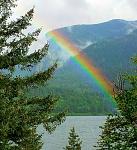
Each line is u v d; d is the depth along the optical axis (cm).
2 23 1539
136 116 1720
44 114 1583
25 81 1518
